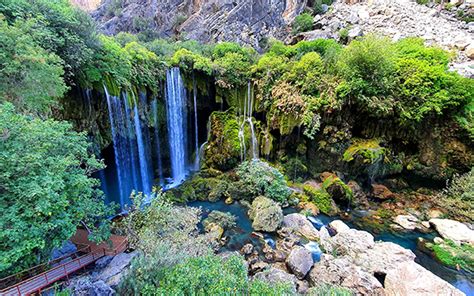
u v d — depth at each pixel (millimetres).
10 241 4973
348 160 13844
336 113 14039
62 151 6562
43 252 6062
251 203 13320
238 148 16297
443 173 13586
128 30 26203
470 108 12695
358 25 26047
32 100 7570
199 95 18094
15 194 5293
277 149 16422
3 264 4707
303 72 15359
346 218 12461
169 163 17172
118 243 8227
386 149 14055
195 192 14203
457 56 18781
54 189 5477
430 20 24312
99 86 11883
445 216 11953
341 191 13109
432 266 9281
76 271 7062
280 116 15547
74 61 10211
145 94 14711
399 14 25547
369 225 11875
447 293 7109
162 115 15945
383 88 13328
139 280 5492
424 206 12984
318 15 29547
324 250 9859
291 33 27578
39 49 7781
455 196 12258
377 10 27562
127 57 13289
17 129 5625
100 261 7410
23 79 7289
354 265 8609
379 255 9203
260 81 16875
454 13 25125
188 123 18062
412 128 13617
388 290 7672
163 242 7156
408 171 14578
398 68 13672
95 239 7125
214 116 17562
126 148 14023
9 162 5230
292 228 11102
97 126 12492
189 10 27562
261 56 19594
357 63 13492
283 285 5438
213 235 10164
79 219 6195
